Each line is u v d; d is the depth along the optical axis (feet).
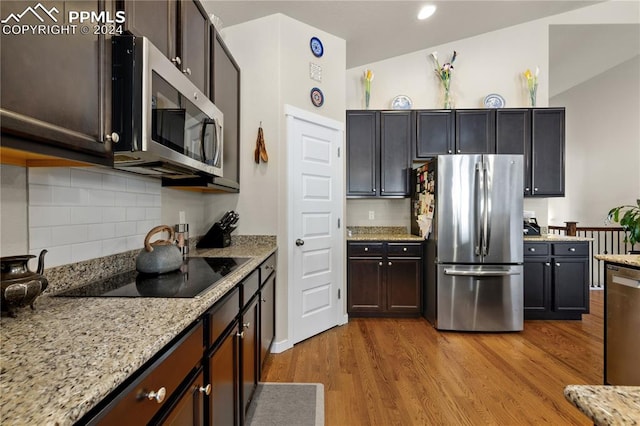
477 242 10.09
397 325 10.73
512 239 10.13
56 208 4.01
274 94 8.83
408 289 11.37
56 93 2.77
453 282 10.19
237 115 8.56
